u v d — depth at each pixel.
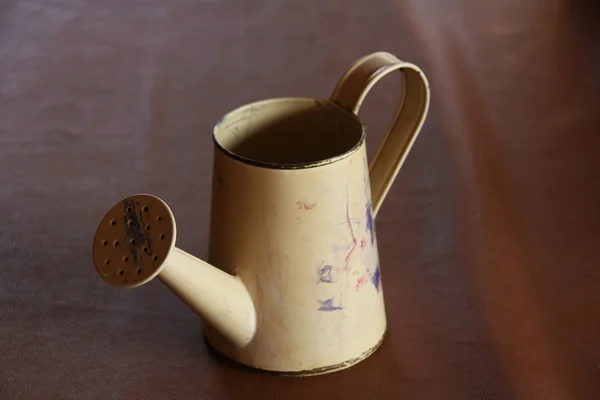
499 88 1.08
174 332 0.80
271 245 0.73
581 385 0.75
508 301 0.82
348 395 0.75
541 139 1.00
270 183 0.71
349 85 0.75
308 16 1.25
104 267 0.70
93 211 0.92
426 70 1.11
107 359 0.78
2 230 0.90
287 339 0.75
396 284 0.84
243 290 0.74
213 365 0.77
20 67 1.14
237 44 1.18
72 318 0.81
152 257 0.69
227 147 0.76
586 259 0.86
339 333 0.75
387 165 0.79
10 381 0.76
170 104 1.08
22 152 1.00
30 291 0.84
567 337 0.79
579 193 0.93
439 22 1.22
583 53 1.14
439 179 0.95
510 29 1.19
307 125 0.77
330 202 0.72
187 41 1.19
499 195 0.93
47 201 0.94
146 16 1.26
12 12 1.27
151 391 0.76
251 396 0.75
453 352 0.78
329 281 0.74
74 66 1.15
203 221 0.91
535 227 0.89
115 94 1.09
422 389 0.75
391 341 0.79
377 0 1.29
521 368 0.77
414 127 0.78
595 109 1.04
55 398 0.75
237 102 1.08
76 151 1.00
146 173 0.97
